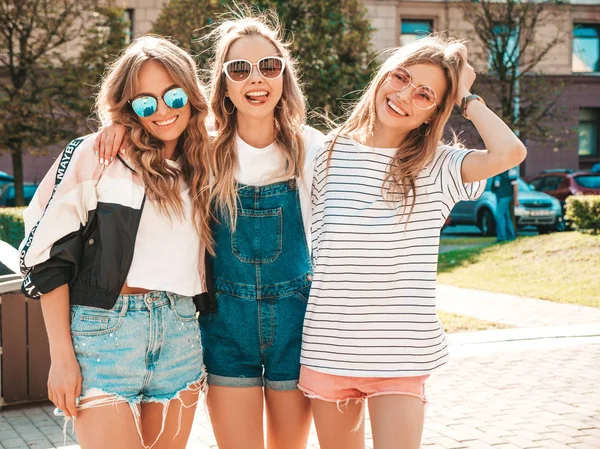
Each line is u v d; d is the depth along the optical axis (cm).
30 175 2319
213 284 296
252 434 293
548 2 2169
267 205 294
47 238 250
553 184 1973
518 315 865
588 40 2700
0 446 439
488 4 2125
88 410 253
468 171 267
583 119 2739
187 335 275
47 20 1778
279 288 293
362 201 272
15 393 517
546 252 1255
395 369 265
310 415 301
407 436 262
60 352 253
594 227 1322
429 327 267
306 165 300
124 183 262
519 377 590
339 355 269
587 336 738
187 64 278
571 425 471
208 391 298
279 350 293
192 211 278
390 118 273
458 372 609
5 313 512
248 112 291
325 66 1588
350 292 269
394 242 267
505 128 263
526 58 2514
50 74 1808
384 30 2509
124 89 272
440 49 275
